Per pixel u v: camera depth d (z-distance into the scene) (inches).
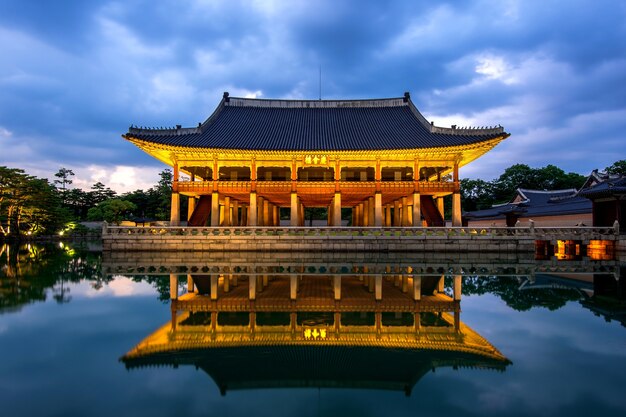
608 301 482.9
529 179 2669.8
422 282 637.9
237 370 259.1
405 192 1390.3
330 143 1424.7
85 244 1875.0
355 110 1779.0
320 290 557.9
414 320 388.2
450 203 2950.3
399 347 305.7
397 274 738.2
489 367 262.5
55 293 526.6
